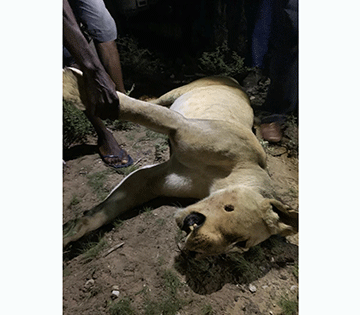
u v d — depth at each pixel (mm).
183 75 3520
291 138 2975
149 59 3338
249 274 1945
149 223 2217
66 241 2006
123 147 2973
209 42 3305
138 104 1998
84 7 2012
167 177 2361
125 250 2025
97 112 1866
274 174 2713
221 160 2176
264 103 3199
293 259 2066
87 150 2822
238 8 2969
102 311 1703
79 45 1702
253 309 1778
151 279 1862
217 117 2539
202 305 1765
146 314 1693
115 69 2352
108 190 2465
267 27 2746
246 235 1804
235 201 1850
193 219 1797
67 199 2336
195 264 1938
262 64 3092
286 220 1930
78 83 1791
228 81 3268
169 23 3172
